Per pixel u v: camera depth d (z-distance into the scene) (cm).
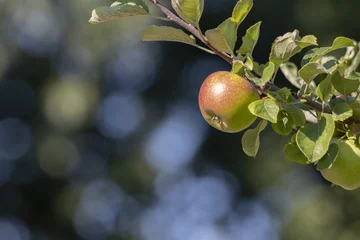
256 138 315
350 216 1420
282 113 302
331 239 1414
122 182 1705
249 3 307
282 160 1538
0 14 1477
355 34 1452
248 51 313
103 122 1678
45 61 1578
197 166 1728
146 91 1728
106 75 1577
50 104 1566
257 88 311
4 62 1551
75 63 1548
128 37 1441
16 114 1697
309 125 293
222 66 1723
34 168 1725
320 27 1458
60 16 1473
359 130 314
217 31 306
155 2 321
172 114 1752
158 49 1677
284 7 1476
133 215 1736
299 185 1527
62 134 1636
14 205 1770
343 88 309
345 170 316
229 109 308
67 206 1731
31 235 1775
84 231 1756
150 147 1733
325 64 325
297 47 304
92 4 1443
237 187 1670
